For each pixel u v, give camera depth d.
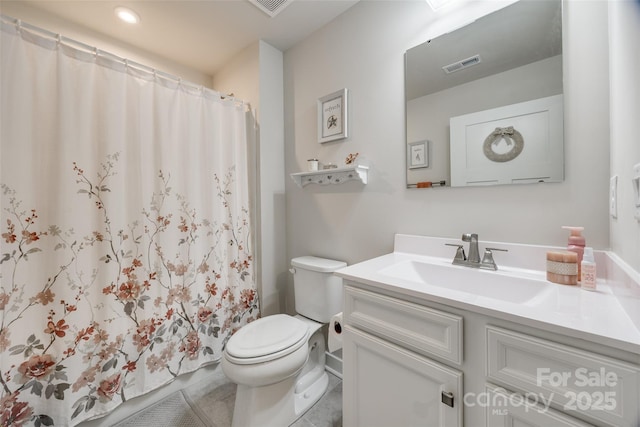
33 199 1.11
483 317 0.67
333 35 1.65
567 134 0.91
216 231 1.68
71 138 1.17
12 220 1.06
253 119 1.89
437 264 1.09
